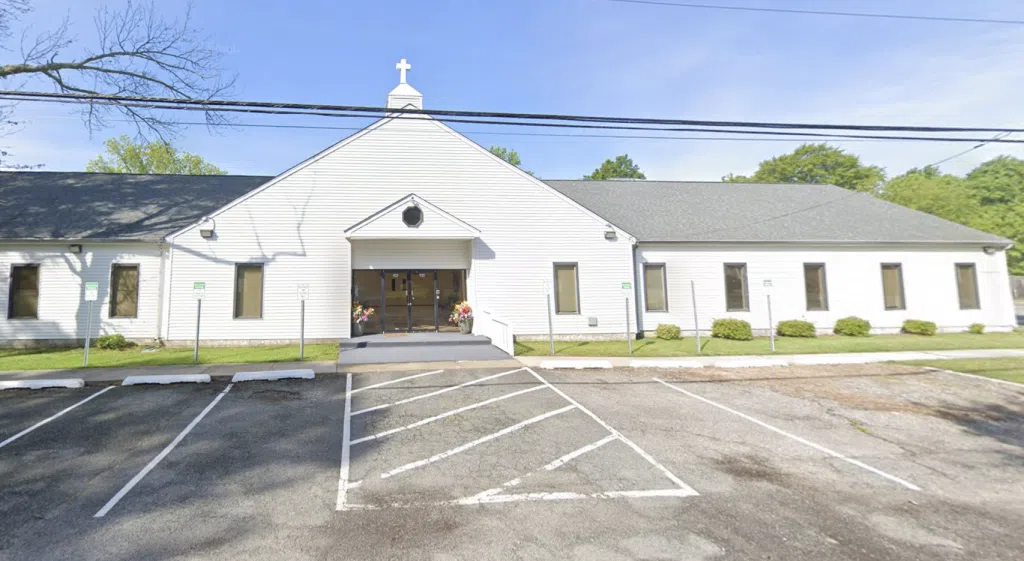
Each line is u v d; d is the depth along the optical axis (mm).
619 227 16922
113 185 17406
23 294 14109
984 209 44281
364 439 6613
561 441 6617
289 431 6891
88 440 6418
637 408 8312
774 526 4336
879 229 19844
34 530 4090
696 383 10234
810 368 11977
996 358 13398
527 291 16250
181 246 14352
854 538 4148
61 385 9227
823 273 18844
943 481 5484
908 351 14438
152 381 9562
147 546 3854
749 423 7578
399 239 15359
